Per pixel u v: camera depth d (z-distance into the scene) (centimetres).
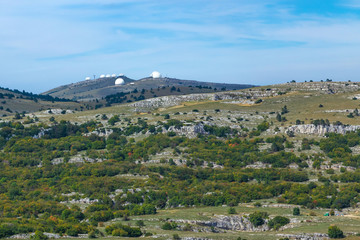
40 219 17612
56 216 18500
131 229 15812
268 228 17388
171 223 16950
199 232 16512
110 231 15975
